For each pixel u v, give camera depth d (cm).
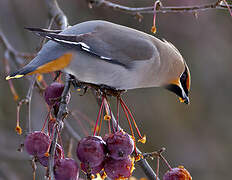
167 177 725
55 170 671
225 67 1581
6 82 1316
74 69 771
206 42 1567
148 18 1501
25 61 1059
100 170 698
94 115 1412
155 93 1555
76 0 1476
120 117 1505
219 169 1530
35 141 684
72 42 752
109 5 1017
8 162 1278
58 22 988
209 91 1584
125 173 694
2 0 1420
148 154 727
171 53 893
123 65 807
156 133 1524
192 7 908
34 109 1252
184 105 1568
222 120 1567
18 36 1408
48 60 743
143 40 843
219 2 884
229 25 1567
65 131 1021
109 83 809
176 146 1522
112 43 802
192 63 1573
